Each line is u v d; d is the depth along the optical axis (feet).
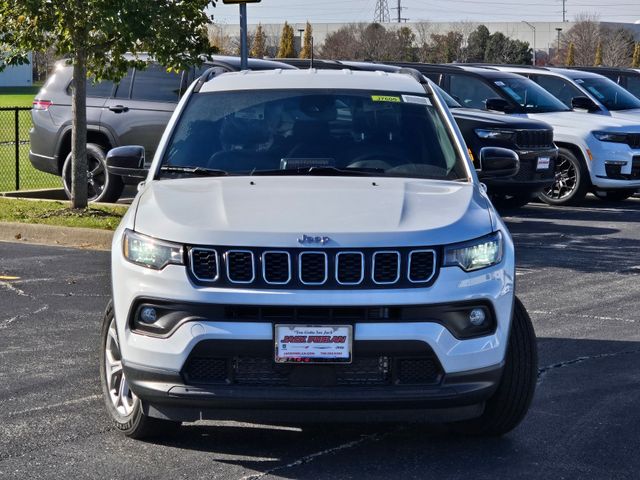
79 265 35.68
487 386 16.70
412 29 264.93
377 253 16.30
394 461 17.47
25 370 22.93
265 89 22.02
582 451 18.04
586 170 55.21
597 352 25.05
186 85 48.44
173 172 20.06
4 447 18.01
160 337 16.48
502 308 16.93
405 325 16.08
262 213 17.16
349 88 22.13
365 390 16.15
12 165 77.87
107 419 19.60
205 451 17.85
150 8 40.34
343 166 20.13
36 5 39.47
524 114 56.80
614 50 271.69
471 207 18.01
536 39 311.68
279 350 16.03
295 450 17.95
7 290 31.53
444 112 21.62
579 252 40.09
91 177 49.44
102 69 43.91
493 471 17.03
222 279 16.33
